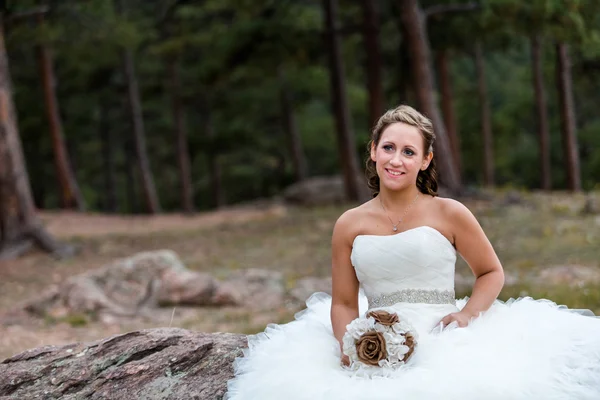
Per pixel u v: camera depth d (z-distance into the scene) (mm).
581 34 16234
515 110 34312
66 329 8297
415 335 3135
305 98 31344
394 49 24609
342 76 21641
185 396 3588
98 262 14195
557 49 24031
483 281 3451
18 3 18328
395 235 3365
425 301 3367
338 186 23078
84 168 40156
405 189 3443
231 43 20750
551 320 3463
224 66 21344
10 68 28203
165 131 35250
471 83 37969
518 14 16016
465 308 3395
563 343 3268
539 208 16891
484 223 15234
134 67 29844
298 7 21578
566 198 18656
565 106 24328
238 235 16812
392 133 3391
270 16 21000
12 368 4023
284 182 37250
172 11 24391
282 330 3744
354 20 24250
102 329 8305
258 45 20781
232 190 41688
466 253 3455
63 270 13312
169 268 10016
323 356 3348
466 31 21297
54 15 20734
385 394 2924
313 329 3609
